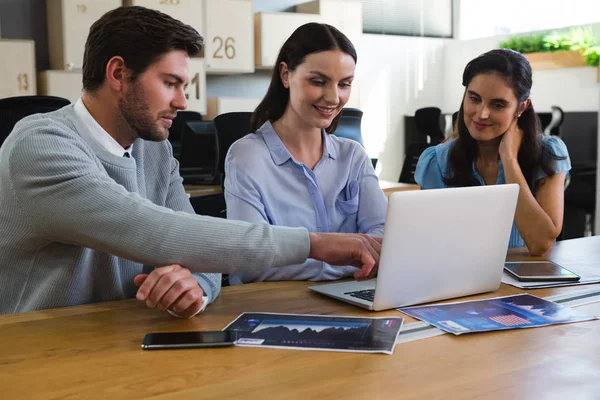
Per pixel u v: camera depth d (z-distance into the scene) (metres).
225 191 1.83
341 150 1.92
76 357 1.05
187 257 1.21
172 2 5.48
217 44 5.73
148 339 1.12
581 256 1.88
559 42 6.79
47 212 1.21
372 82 7.71
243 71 5.88
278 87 1.86
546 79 6.96
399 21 7.92
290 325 1.21
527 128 2.12
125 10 1.32
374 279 1.56
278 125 1.88
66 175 1.20
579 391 0.93
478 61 2.07
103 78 1.34
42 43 5.61
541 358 1.05
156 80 1.32
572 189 5.62
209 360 1.04
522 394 0.91
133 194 1.25
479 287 1.43
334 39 1.75
